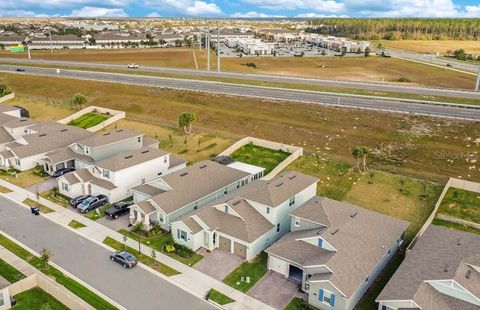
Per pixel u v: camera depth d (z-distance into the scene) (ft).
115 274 119.75
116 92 331.16
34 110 304.91
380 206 166.09
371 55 639.76
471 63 548.31
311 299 107.24
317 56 640.17
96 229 145.69
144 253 131.13
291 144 233.55
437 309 92.89
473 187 174.60
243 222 132.77
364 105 271.90
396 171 198.59
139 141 211.20
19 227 145.79
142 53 618.03
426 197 172.14
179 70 421.59
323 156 216.33
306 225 128.98
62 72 402.72
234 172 176.76
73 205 161.58
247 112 276.41
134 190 160.86
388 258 125.18
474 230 147.33
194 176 165.17
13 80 376.48
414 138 225.76
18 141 213.66
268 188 143.43
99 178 173.58
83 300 107.34
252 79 369.09
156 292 112.06
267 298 110.63
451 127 230.89
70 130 227.61
